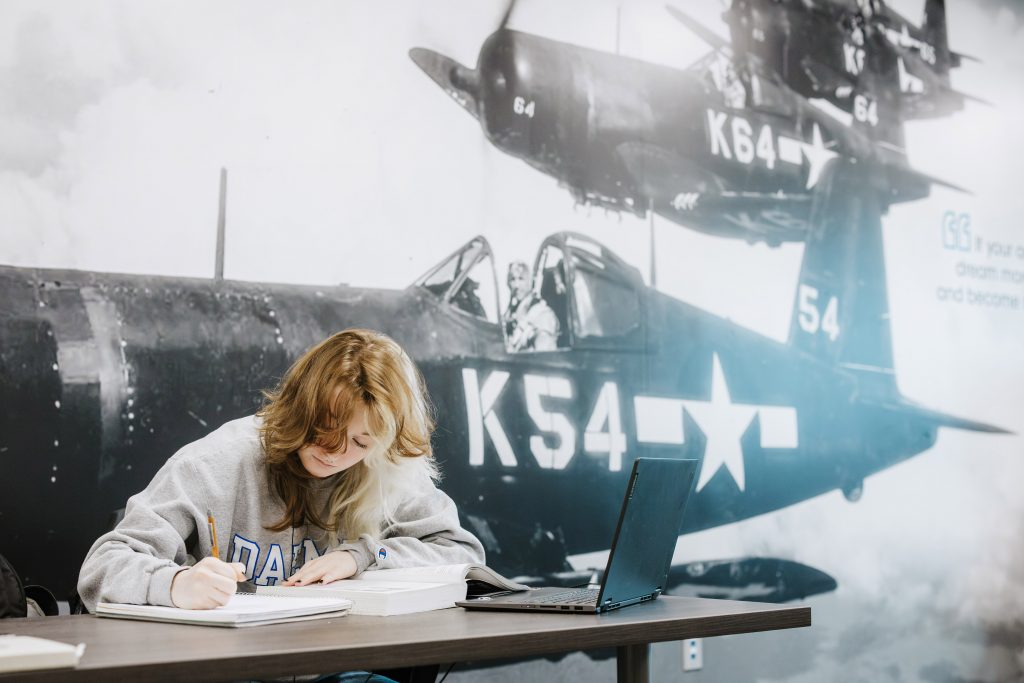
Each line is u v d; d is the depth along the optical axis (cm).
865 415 333
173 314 226
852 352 333
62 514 211
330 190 247
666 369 296
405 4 260
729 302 310
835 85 337
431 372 257
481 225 268
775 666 307
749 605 148
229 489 163
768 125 322
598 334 284
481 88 270
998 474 359
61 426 212
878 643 327
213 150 233
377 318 251
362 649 100
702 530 298
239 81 237
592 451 280
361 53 253
